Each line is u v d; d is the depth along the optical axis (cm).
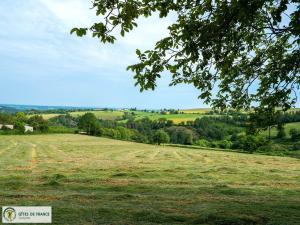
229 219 1277
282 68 1091
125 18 830
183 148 9006
